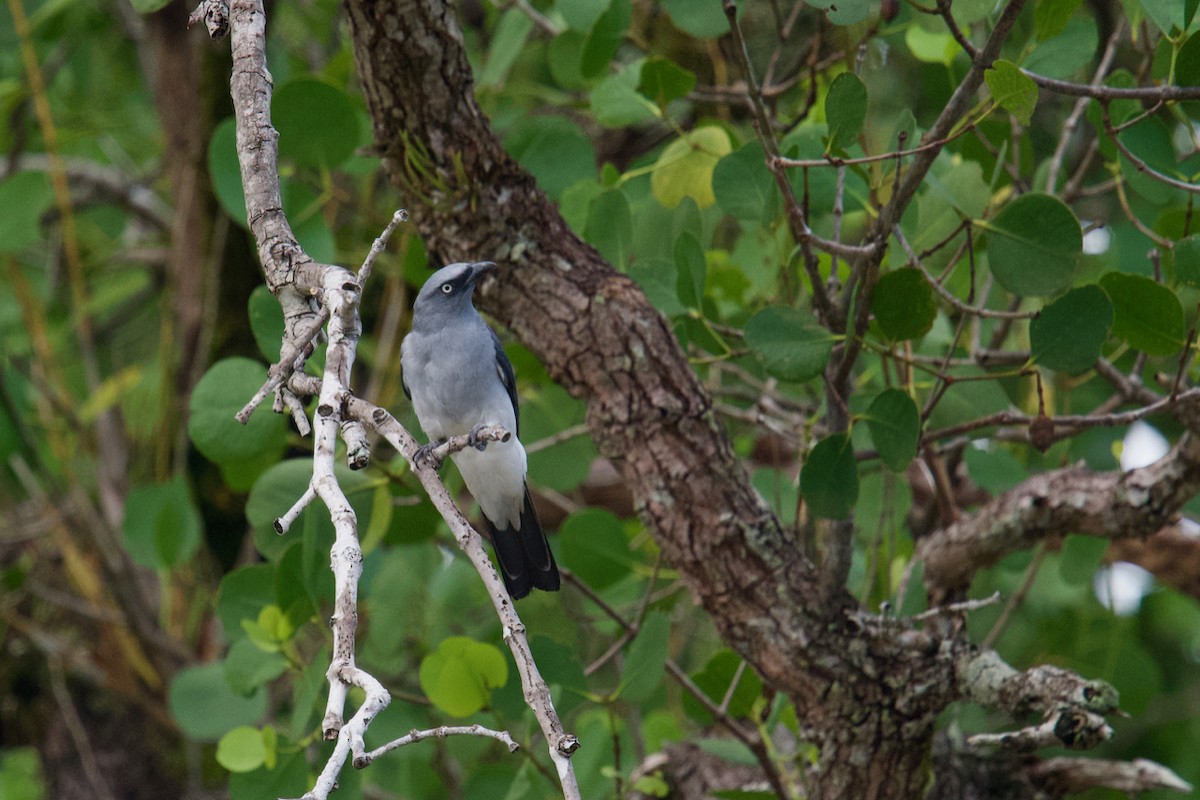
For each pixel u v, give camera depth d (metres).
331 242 10.49
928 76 12.12
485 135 8.56
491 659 9.08
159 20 15.20
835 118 7.77
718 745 9.91
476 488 8.49
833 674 8.41
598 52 10.41
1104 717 7.50
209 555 14.45
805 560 8.63
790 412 12.26
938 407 9.70
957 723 10.42
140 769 15.23
